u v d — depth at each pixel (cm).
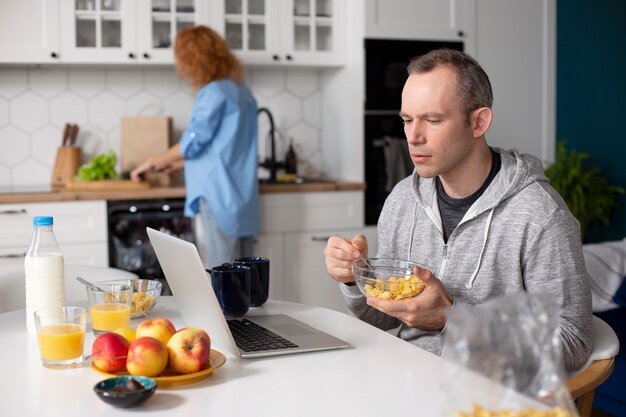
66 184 399
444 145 175
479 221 184
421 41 423
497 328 88
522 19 442
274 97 459
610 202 441
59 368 143
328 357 150
